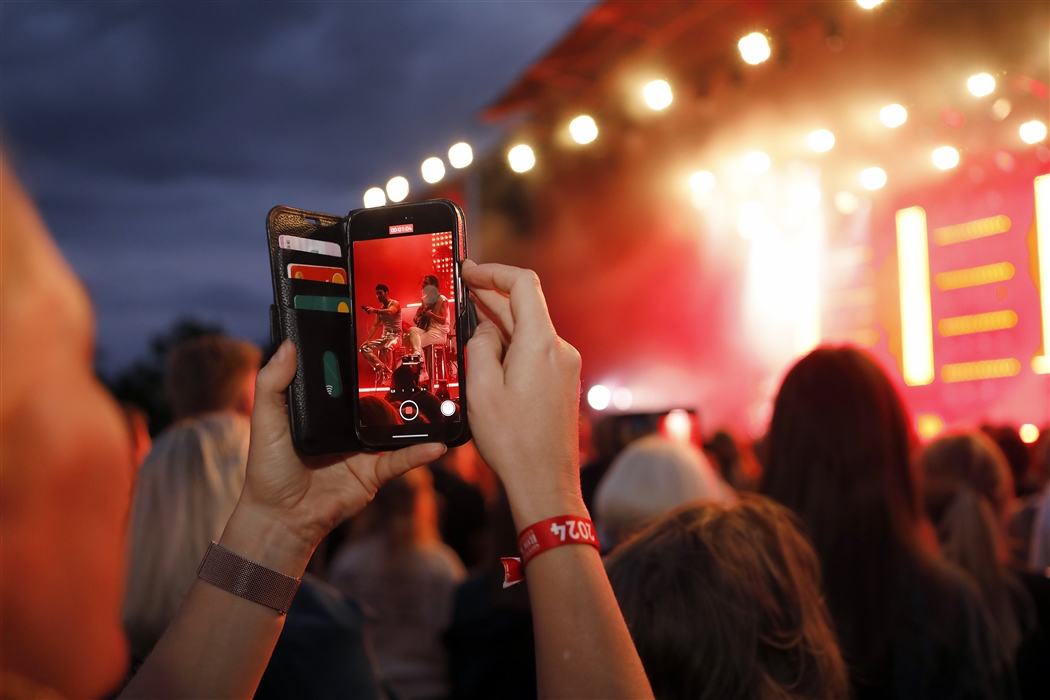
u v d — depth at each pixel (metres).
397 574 3.18
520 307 0.79
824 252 16.52
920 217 15.35
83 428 0.43
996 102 4.21
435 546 3.31
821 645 1.15
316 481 0.88
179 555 1.31
